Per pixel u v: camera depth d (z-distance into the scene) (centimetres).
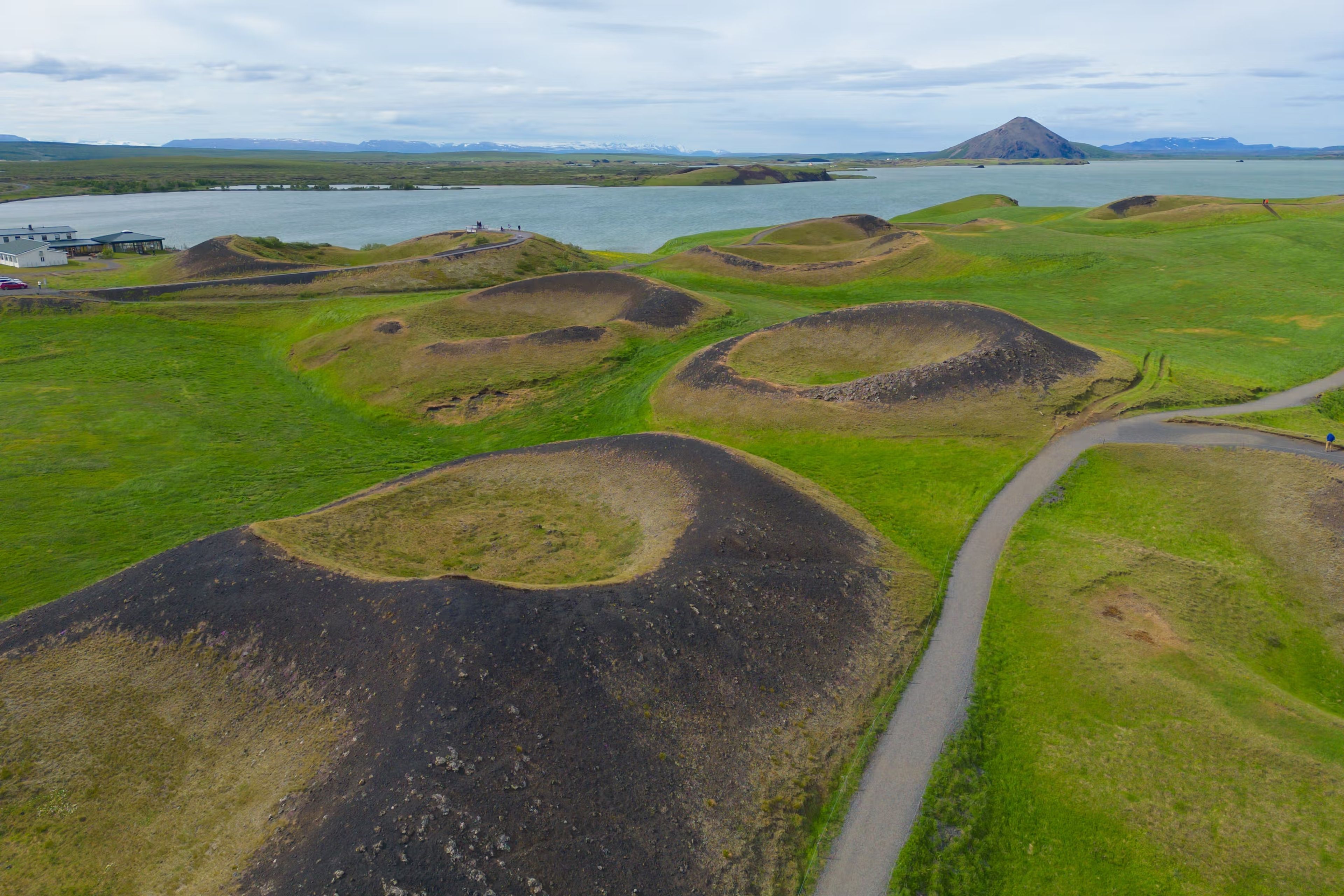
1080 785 2338
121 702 2562
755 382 5781
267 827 2125
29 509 4709
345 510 3700
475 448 5891
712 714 2523
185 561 3055
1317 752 2341
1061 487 4200
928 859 2109
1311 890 1958
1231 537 3641
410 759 2178
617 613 2770
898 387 5334
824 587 3172
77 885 2058
